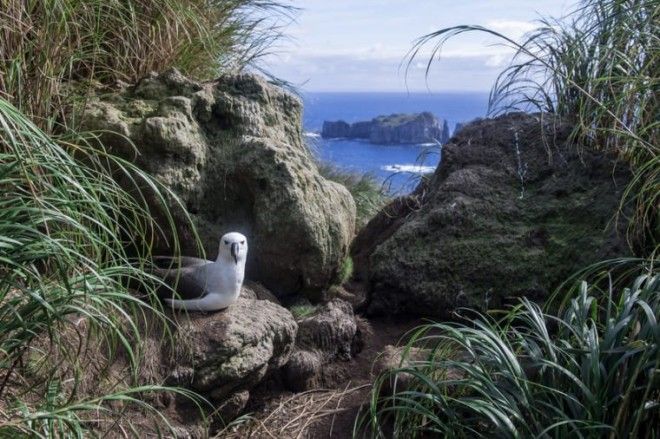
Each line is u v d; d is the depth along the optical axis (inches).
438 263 194.9
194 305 161.0
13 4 165.6
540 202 197.2
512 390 139.9
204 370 154.7
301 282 195.8
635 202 183.8
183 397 154.1
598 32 207.0
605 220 186.7
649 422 133.8
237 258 159.8
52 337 129.8
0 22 163.8
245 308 169.0
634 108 190.2
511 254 191.3
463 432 141.7
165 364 152.7
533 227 194.4
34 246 125.3
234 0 247.0
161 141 175.5
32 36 174.2
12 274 127.6
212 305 161.6
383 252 200.5
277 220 186.7
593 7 209.9
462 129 224.1
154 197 175.9
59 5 169.0
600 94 202.2
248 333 159.3
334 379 176.9
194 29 223.0
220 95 193.9
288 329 169.2
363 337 191.3
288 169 187.6
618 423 132.6
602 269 179.9
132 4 207.3
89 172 157.4
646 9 194.7
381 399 150.2
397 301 198.8
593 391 135.9
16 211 123.9
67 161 139.2
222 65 243.1
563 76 196.7
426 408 148.1
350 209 214.1
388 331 195.6
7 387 132.2
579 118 205.0
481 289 191.8
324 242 192.5
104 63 201.0
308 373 172.2
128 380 147.0
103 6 199.5
